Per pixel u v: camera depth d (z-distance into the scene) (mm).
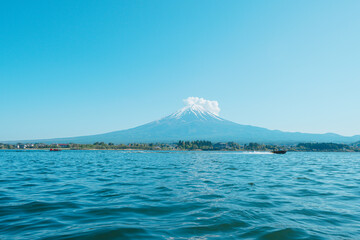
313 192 16984
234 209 12109
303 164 50188
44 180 23047
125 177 25406
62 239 8141
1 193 16344
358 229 9344
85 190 17516
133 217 10797
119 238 8266
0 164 46531
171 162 55344
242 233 8828
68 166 41750
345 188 18828
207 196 15305
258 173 29906
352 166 45688
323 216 11086
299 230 9164
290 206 12844
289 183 21375
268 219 10531
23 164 46781
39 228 9289
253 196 15391
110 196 15344
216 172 30812
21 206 12719
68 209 12133
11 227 9398
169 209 12156
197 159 72375
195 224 9812
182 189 17859
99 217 10781
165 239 8203
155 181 22219
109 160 64688
